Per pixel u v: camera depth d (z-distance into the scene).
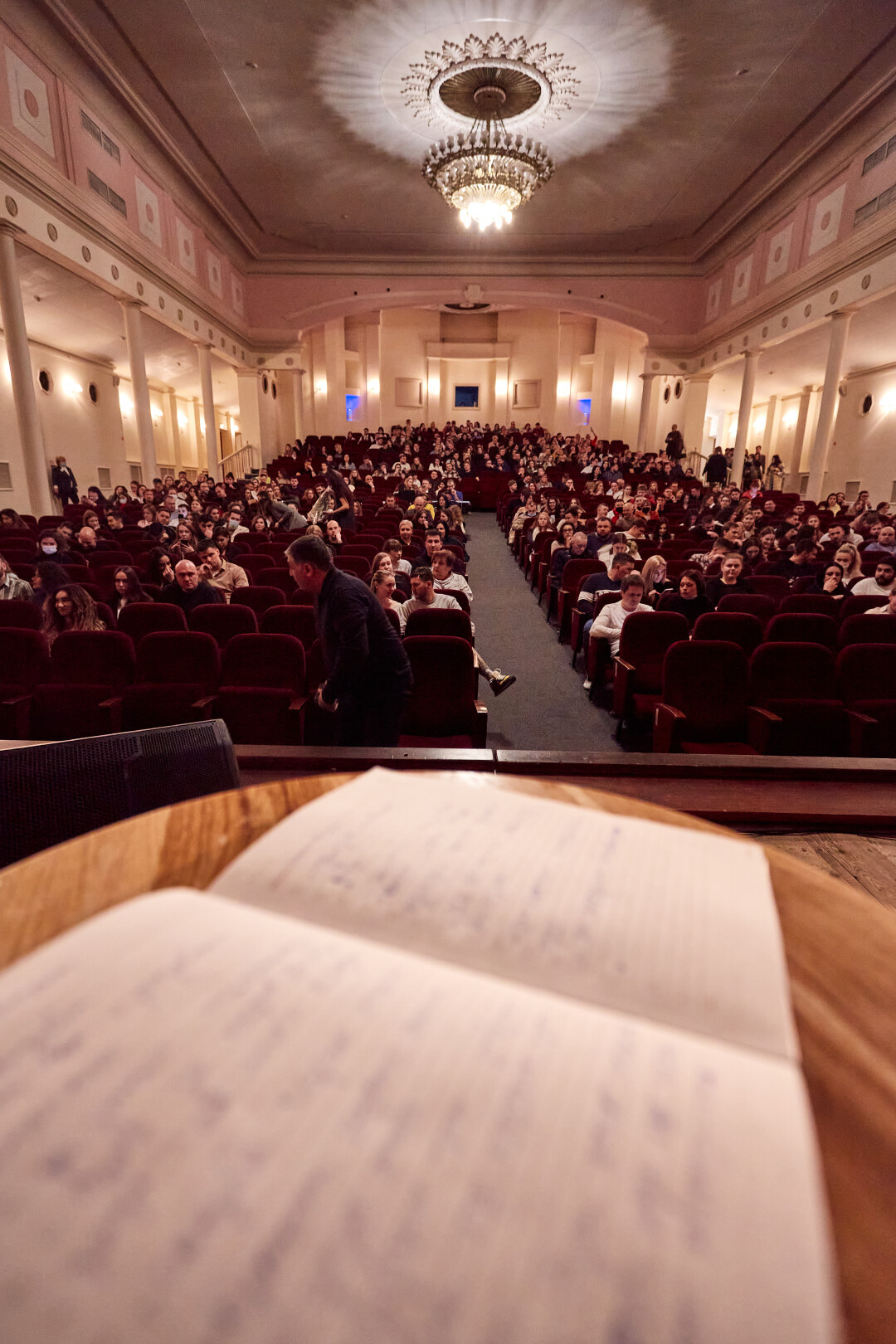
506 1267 0.19
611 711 3.91
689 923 0.40
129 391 15.70
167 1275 0.19
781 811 1.71
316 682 3.33
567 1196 0.22
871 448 14.32
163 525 8.24
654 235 14.66
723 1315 0.19
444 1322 0.18
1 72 7.09
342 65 8.74
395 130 10.32
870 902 0.48
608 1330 0.18
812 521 8.50
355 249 15.49
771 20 7.79
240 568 5.04
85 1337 0.17
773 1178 0.23
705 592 4.21
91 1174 0.21
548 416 23.14
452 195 10.34
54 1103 0.24
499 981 0.33
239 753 1.91
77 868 0.50
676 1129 0.24
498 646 5.34
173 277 11.53
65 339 12.29
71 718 2.96
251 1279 0.19
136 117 9.72
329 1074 0.25
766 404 19.38
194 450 19.88
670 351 16.14
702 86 9.10
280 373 19.78
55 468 11.37
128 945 0.32
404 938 0.37
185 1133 0.23
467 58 8.56
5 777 0.88
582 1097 0.25
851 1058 0.35
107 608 3.79
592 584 4.83
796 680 2.90
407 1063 0.26
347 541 7.26
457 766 1.89
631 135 10.44
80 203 8.59
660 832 0.50
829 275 10.55
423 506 9.58
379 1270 0.19
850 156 9.95
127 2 7.57
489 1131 0.23
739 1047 0.32
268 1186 0.21
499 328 23.33
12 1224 0.20
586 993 0.34
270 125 10.19
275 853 0.44
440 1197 0.21
